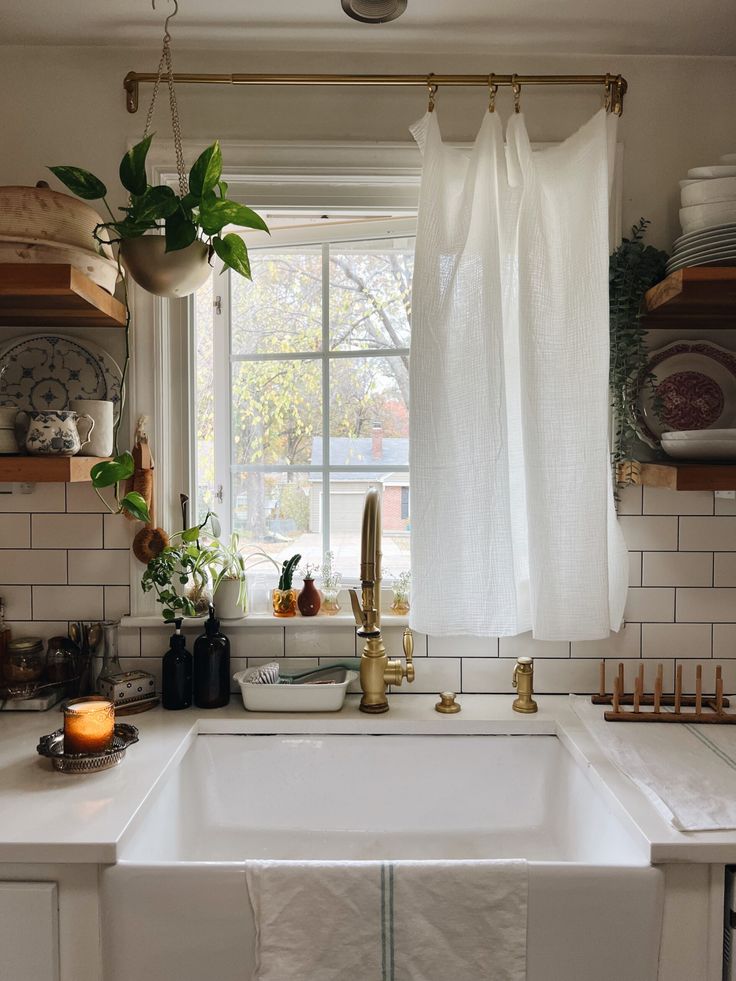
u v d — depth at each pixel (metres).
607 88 1.74
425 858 1.55
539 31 1.70
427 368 1.64
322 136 1.78
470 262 1.67
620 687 1.69
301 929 1.16
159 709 1.72
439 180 1.64
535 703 1.73
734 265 1.54
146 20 1.67
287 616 1.83
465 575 1.67
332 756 1.65
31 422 1.52
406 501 1.96
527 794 1.65
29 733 1.58
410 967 1.16
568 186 1.66
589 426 1.63
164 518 1.82
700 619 1.82
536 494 1.63
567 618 1.64
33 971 1.19
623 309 1.70
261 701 1.69
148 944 1.16
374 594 1.69
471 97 1.79
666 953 1.21
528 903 1.17
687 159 1.79
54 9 1.62
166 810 1.44
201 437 2.04
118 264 1.60
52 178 1.78
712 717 1.63
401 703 1.77
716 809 1.25
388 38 1.73
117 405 1.80
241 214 1.45
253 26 1.69
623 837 1.28
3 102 1.77
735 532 1.81
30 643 1.74
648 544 1.81
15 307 1.58
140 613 1.80
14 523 1.80
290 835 1.63
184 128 1.78
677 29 1.69
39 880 1.19
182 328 1.82
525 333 1.63
